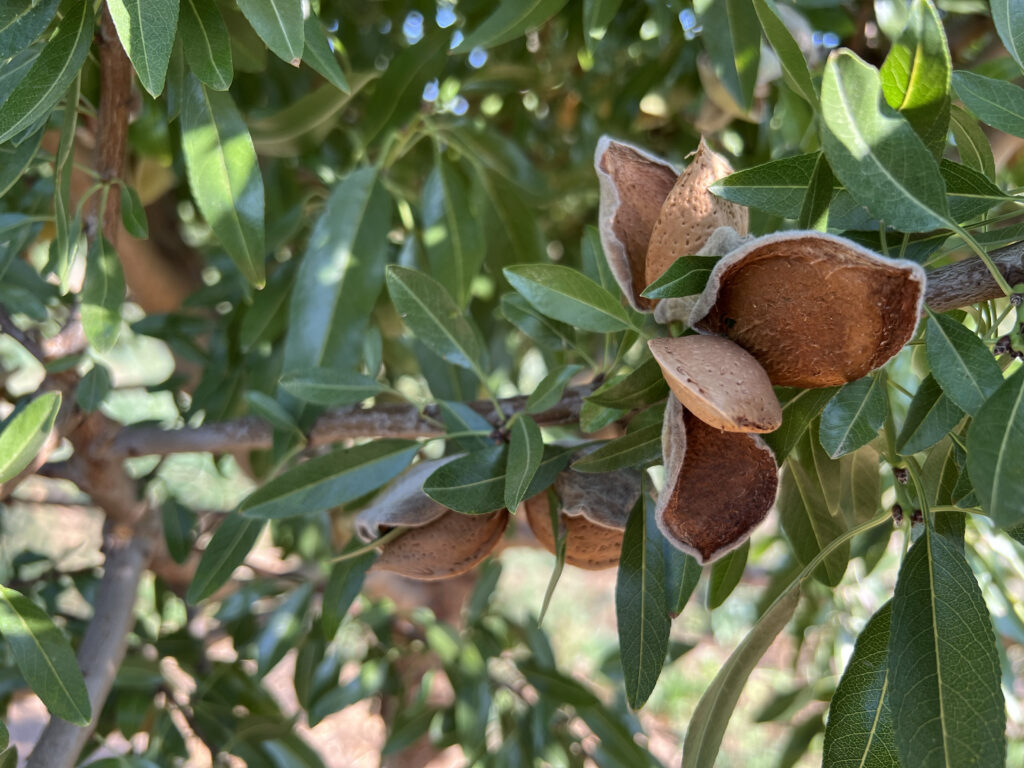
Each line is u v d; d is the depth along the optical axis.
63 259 0.34
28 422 0.31
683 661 1.66
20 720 1.23
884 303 0.24
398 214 0.60
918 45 0.24
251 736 0.57
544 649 0.65
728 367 0.24
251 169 0.34
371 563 0.43
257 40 0.44
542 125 0.76
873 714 0.28
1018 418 0.22
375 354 0.46
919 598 0.26
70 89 0.34
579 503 0.32
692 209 0.27
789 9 0.46
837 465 0.34
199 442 0.45
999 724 0.24
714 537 0.26
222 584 0.39
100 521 1.38
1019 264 0.26
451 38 0.46
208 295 0.56
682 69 0.56
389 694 0.66
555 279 0.31
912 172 0.24
